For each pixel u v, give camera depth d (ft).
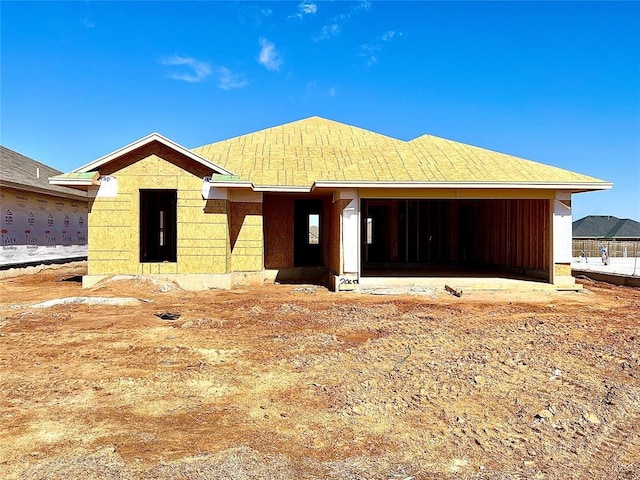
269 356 22.94
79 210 81.05
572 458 12.78
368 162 51.21
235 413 15.99
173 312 35.04
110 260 48.60
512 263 58.23
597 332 28.04
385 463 12.51
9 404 16.63
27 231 65.05
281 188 51.21
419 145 57.82
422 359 22.03
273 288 50.88
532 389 17.92
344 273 47.44
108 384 18.75
